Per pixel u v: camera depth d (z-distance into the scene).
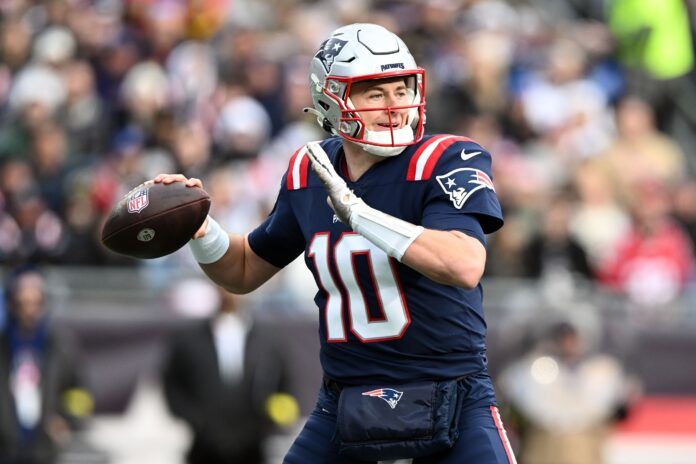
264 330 26.55
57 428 25.72
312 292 30.36
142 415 29.58
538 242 32.06
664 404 30.47
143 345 29.73
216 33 42.25
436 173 12.67
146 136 35.81
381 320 12.84
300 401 29.62
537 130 40.31
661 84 43.88
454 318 12.84
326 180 12.38
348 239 12.87
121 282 30.02
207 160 35.66
